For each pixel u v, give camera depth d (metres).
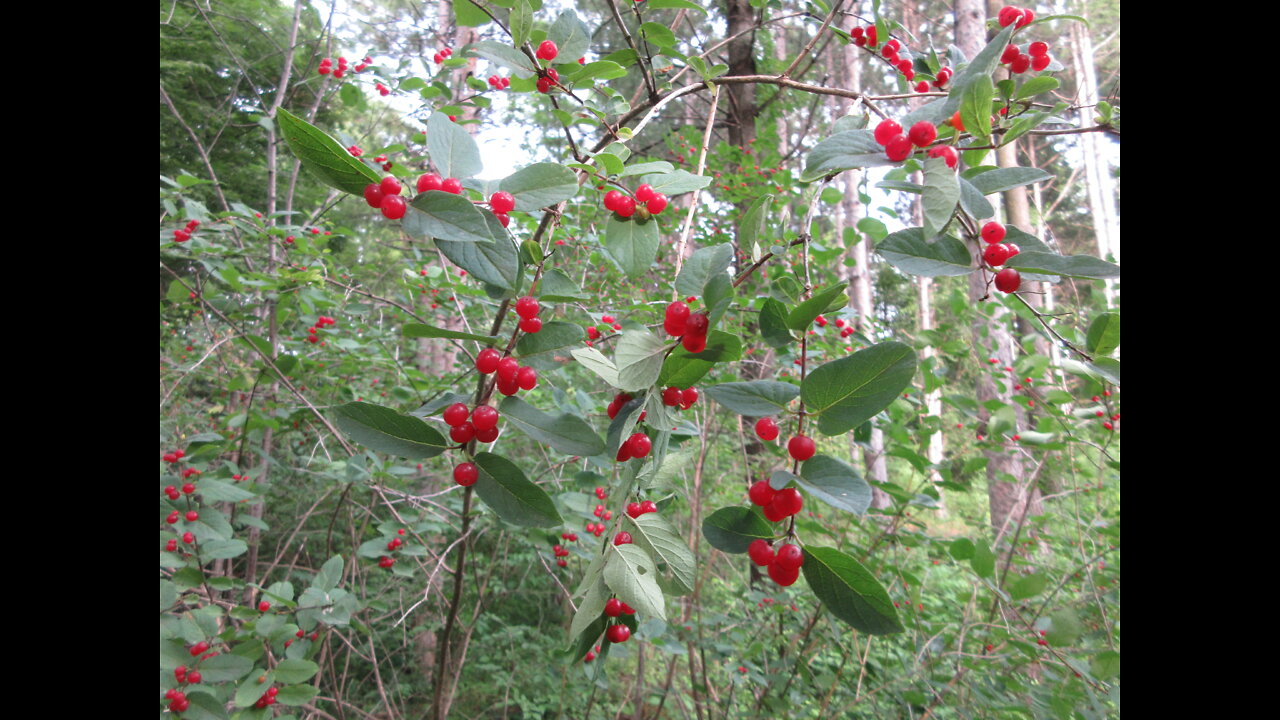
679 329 0.24
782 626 0.68
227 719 0.40
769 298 0.24
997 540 0.73
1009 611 0.62
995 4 1.69
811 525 0.59
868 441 0.45
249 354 0.81
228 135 1.28
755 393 0.24
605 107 0.41
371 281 1.07
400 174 0.33
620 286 0.85
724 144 0.99
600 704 0.91
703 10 0.33
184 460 0.51
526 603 1.19
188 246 0.58
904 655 0.65
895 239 0.25
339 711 0.67
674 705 0.86
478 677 1.06
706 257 0.26
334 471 0.69
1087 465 0.83
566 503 0.59
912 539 0.61
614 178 0.29
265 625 0.46
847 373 0.22
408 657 1.04
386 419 0.26
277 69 1.26
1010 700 0.53
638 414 0.23
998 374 0.79
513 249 0.23
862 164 0.25
